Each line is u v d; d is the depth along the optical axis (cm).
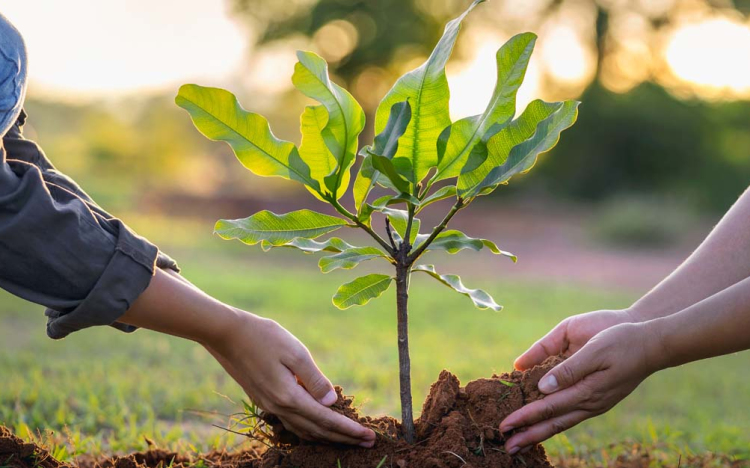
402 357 175
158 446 237
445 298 770
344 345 484
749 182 1847
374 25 2062
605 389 168
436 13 2075
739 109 2019
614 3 2072
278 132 2542
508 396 178
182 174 2580
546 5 2064
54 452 206
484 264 1144
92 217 146
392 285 839
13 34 138
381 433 173
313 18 2045
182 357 423
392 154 158
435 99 164
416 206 167
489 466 168
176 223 1417
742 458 248
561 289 883
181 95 157
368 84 2166
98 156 2553
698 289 191
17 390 299
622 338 166
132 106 3030
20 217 137
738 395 408
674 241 1466
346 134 161
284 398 161
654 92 2064
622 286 961
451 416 176
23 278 141
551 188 2047
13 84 136
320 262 174
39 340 450
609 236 1479
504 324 620
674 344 165
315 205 1759
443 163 169
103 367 379
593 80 2095
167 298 150
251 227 168
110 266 142
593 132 1983
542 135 161
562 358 180
